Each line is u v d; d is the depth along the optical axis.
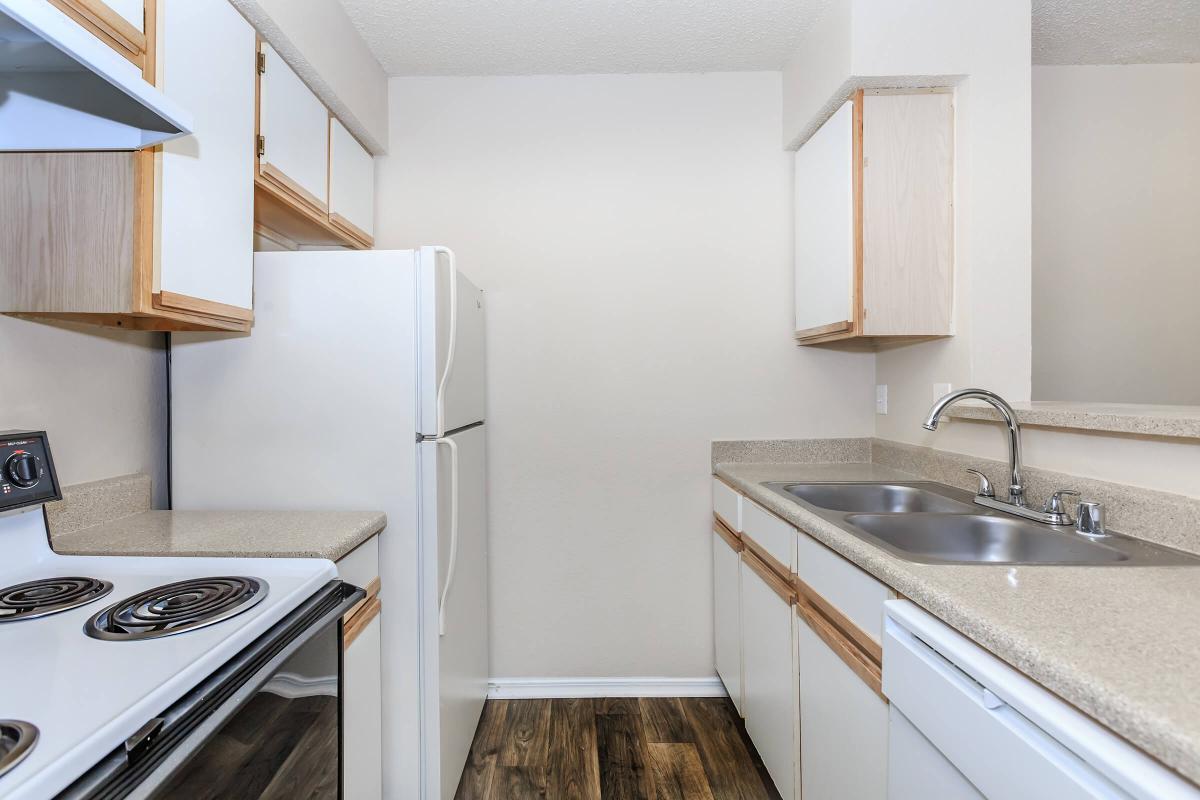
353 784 1.31
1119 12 1.94
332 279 1.57
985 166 1.75
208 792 0.73
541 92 2.32
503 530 2.32
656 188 2.33
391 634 1.55
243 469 1.57
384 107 2.27
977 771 0.73
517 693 2.32
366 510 1.56
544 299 2.32
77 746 0.59
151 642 0.83
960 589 0.85
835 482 1.85
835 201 1.92
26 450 1.12
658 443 2.34
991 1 1.75
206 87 1.26
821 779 1.31
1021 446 1.51
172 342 1.57
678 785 1.79
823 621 1.32
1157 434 1.11
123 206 1.12
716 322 2.33
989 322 1.75
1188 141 2.28
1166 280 2.29
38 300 1.13
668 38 2.08
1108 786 0.56
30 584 1.06
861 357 2.32
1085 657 0.63
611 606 2.33
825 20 1.92
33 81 0.93
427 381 1.56
